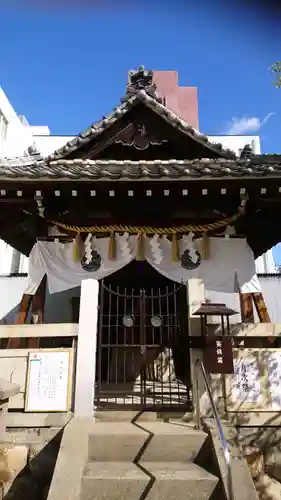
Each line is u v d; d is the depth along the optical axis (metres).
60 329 5.46
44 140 18.08
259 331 5.45
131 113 8.45
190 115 16.61
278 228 8.21
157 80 16.73
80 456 4.16
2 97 15.91
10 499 4.50
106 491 3.83
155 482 3.86
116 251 7.28
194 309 5.61
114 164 7.66
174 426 4.96
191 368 5.33
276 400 5.05
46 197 6.71
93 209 7.43
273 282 12.62
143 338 5.91
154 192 6.59
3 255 14.55
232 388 5.10
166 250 7.24
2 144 15.68
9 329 5.47
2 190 6.43
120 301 8.73
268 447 4.88
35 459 4.79
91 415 4.97
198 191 6.57
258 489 4.59
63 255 7.29
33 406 5.06
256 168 6.64
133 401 6.01
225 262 7.23
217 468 4.08
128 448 4.51
